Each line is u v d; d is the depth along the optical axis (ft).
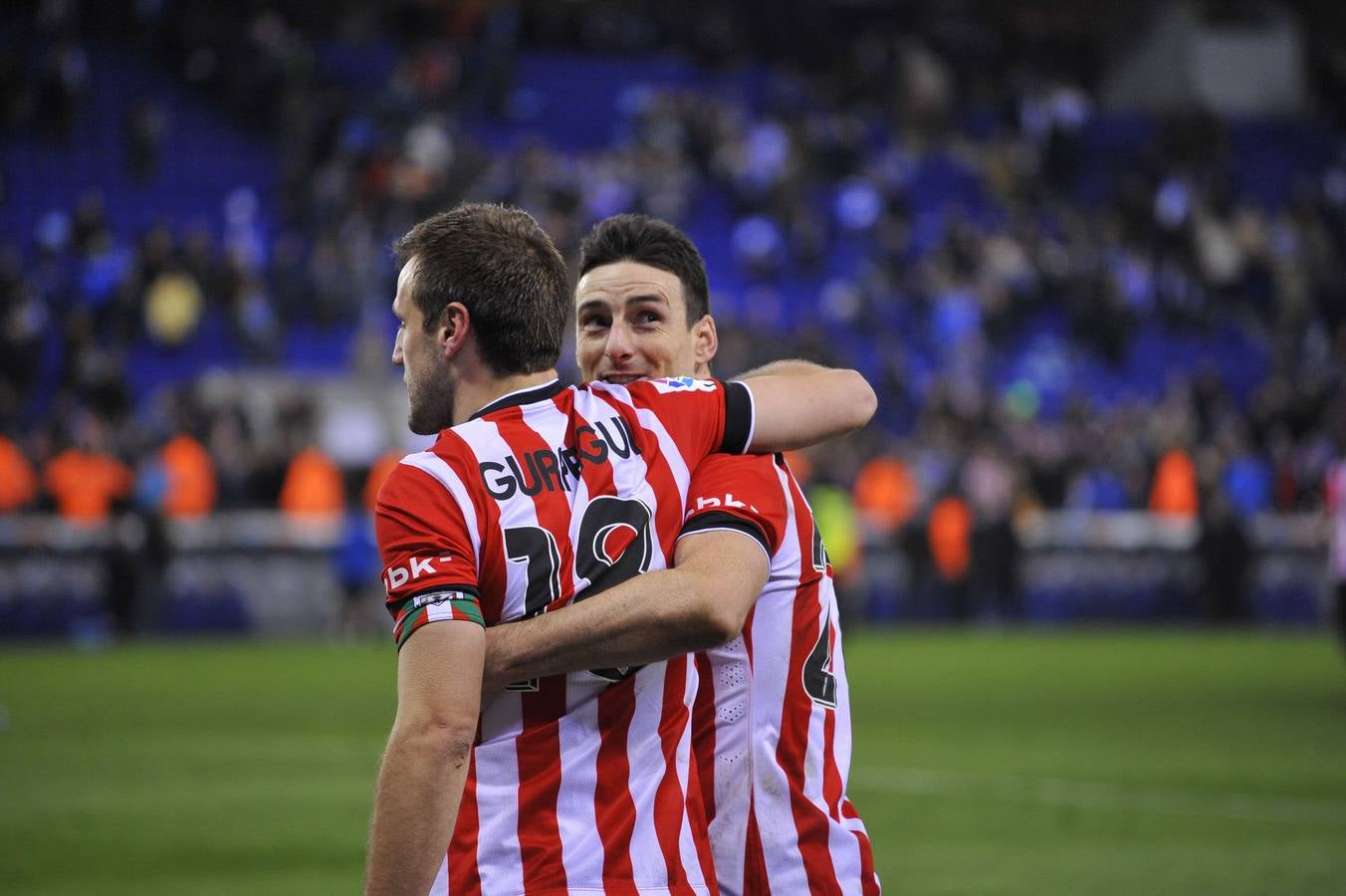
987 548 121.60
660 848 13.93
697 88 169.58
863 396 16.03
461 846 13.70
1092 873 32.12
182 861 33.17
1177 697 71.10
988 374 145.28
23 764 48.57
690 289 17.84
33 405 119.24
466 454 13.99
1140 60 187.52
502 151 155.12
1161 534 129.08
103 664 86.74
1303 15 193.36
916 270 150.00
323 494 108.78
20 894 29.89
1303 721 61.72
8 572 101.65
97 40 146.10
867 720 61.62
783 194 151.02
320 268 128.67
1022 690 74.18
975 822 38.27
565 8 170.91
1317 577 132.26
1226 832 36.94
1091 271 153.58
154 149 139.74
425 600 13.32
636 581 13.79
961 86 176.76
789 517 15.48
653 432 14.80
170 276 124.88
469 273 14.44
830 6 180.96
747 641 15.35
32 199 136.26
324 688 73.10
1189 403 142.41
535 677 13.71
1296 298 161.58
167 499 104.32
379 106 139.95
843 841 15.52
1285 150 180.24
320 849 34.63
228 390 117.29
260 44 146.00
